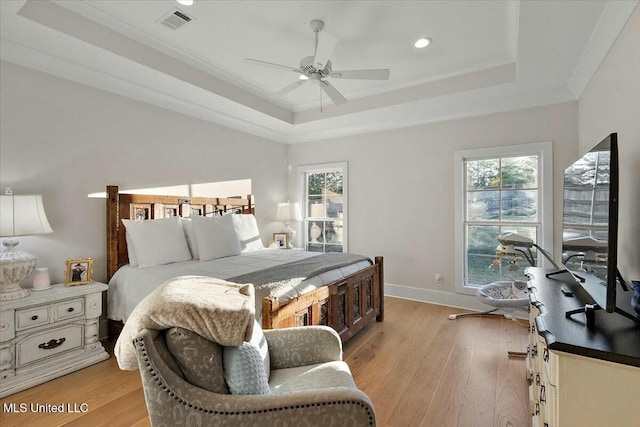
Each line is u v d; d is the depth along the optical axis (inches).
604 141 50.5
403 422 69.5
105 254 114.0
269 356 61.1
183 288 50.1
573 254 69.1
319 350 62.1
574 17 78.6
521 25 82.4
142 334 40.8
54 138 101.4
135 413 73.0
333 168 188.4
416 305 152.8
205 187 151.5
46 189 99.6
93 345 97.0
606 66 86.4
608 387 37.8
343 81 137.9
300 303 83.7
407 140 163.2
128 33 99.3
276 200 196.5
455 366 93.4
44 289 92.4
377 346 107.4
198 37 103.0
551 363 44.4
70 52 95.6
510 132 136.9
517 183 138.8
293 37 103.3
